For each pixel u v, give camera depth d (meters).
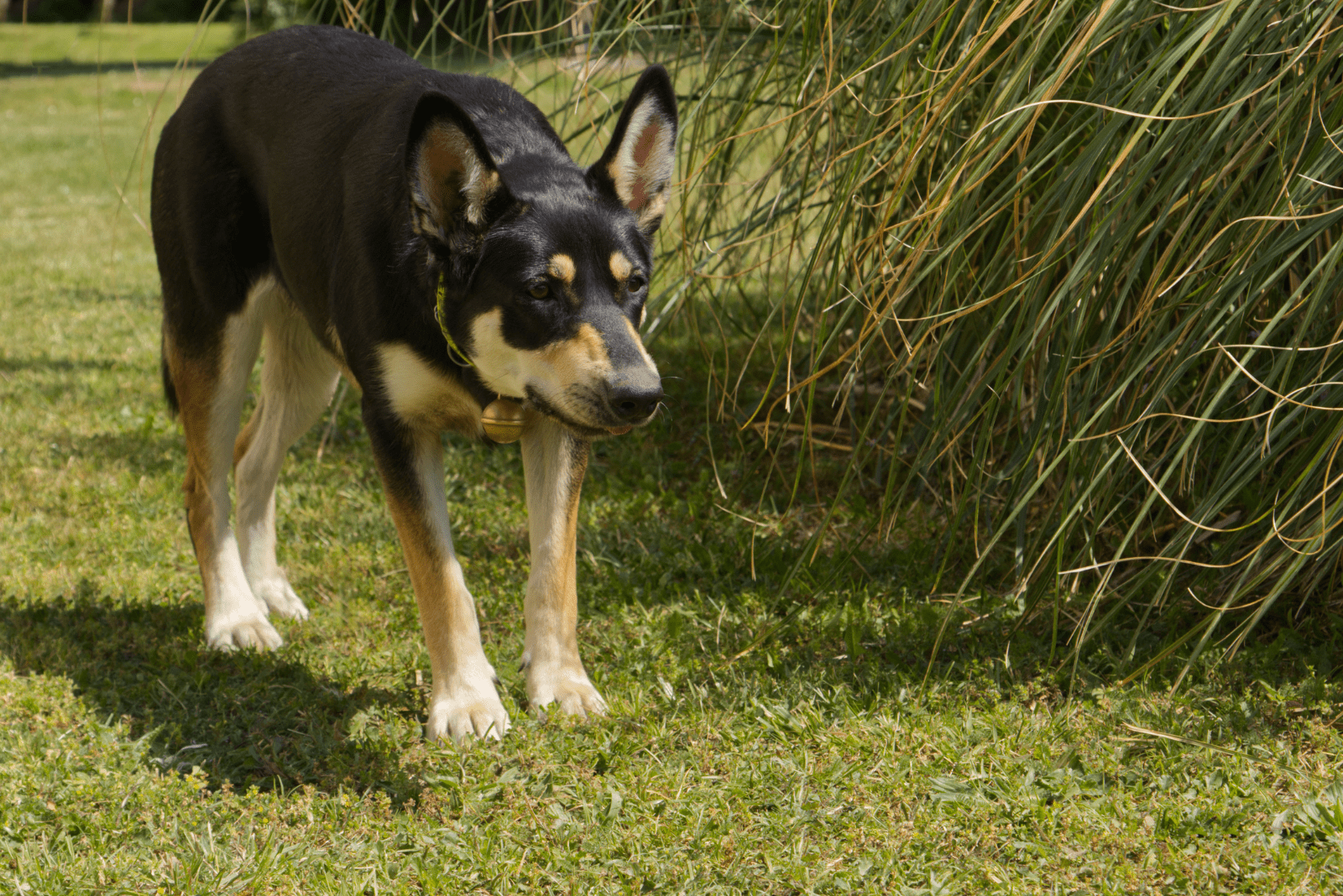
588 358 3.15
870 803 3.21
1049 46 4.09
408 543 3.63
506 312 3.26
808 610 4.47
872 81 4.16
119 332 8.82
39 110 22.94
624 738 3.52
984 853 2.99
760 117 5.29
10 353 8.14
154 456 6.21
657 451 6.04
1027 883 2.85
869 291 4.34
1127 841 3.00
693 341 7.15
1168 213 3.39
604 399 3.10
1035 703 3.72
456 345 3.39
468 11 5.23
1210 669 3.88
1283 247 3.34
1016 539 4.78
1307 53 3.47
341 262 3.65
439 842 3.04
